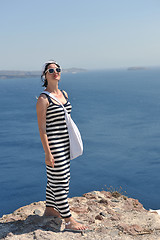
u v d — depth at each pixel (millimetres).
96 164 33281
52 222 3266
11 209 21516
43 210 3783
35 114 81688
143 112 79750
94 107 93312
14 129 60125
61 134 3109
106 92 155625
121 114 77375
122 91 159625
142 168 31547
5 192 25359
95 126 60719
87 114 78250
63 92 3342
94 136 50625
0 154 40594
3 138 51656
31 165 34719
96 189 25000
